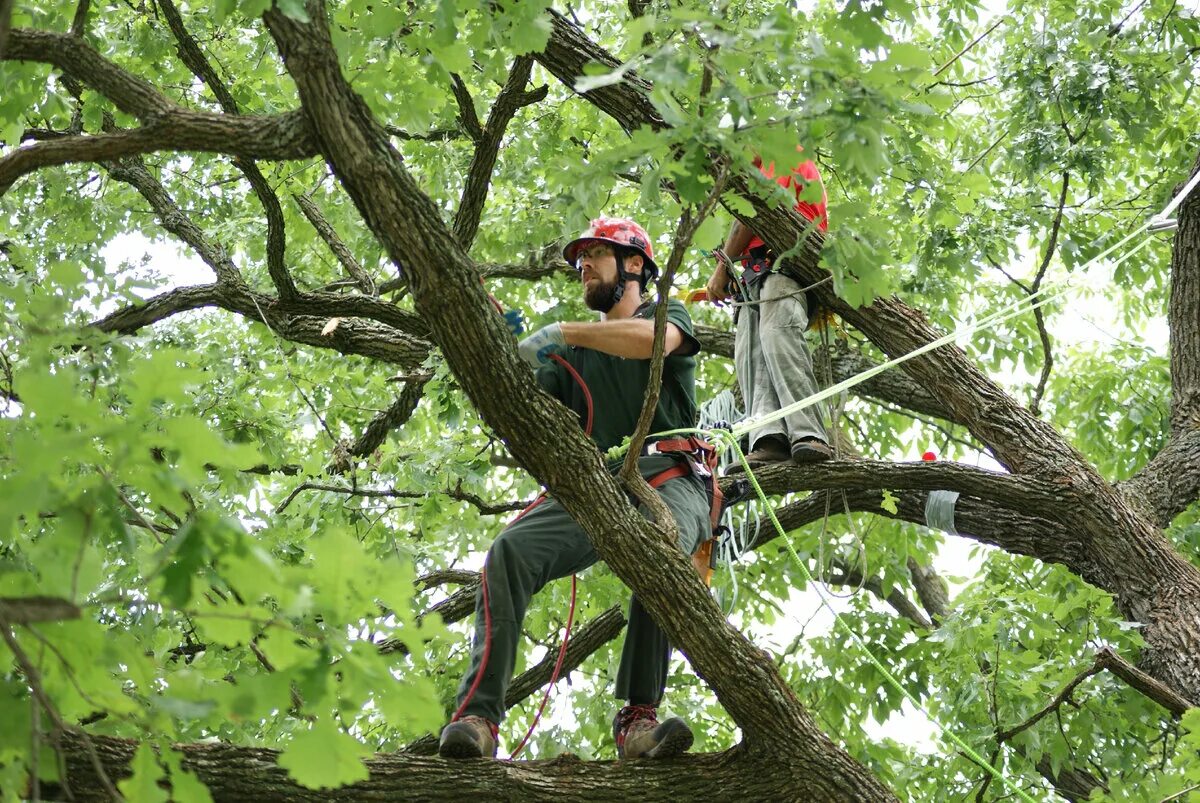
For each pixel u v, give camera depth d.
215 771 7.47
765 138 6.46
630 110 11.34
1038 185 17.91
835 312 13.76
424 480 13.96
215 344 15.70
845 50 6.68
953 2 19.28
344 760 5.27
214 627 5.24
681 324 9.19
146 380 4.93
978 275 16.05
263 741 11.26
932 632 14.53
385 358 15.59
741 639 8.28
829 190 14.86
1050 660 13.36
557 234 18.20
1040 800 15.88
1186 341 15.41
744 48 6.38
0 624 4.73
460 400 14.29
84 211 16.38
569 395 9.35
